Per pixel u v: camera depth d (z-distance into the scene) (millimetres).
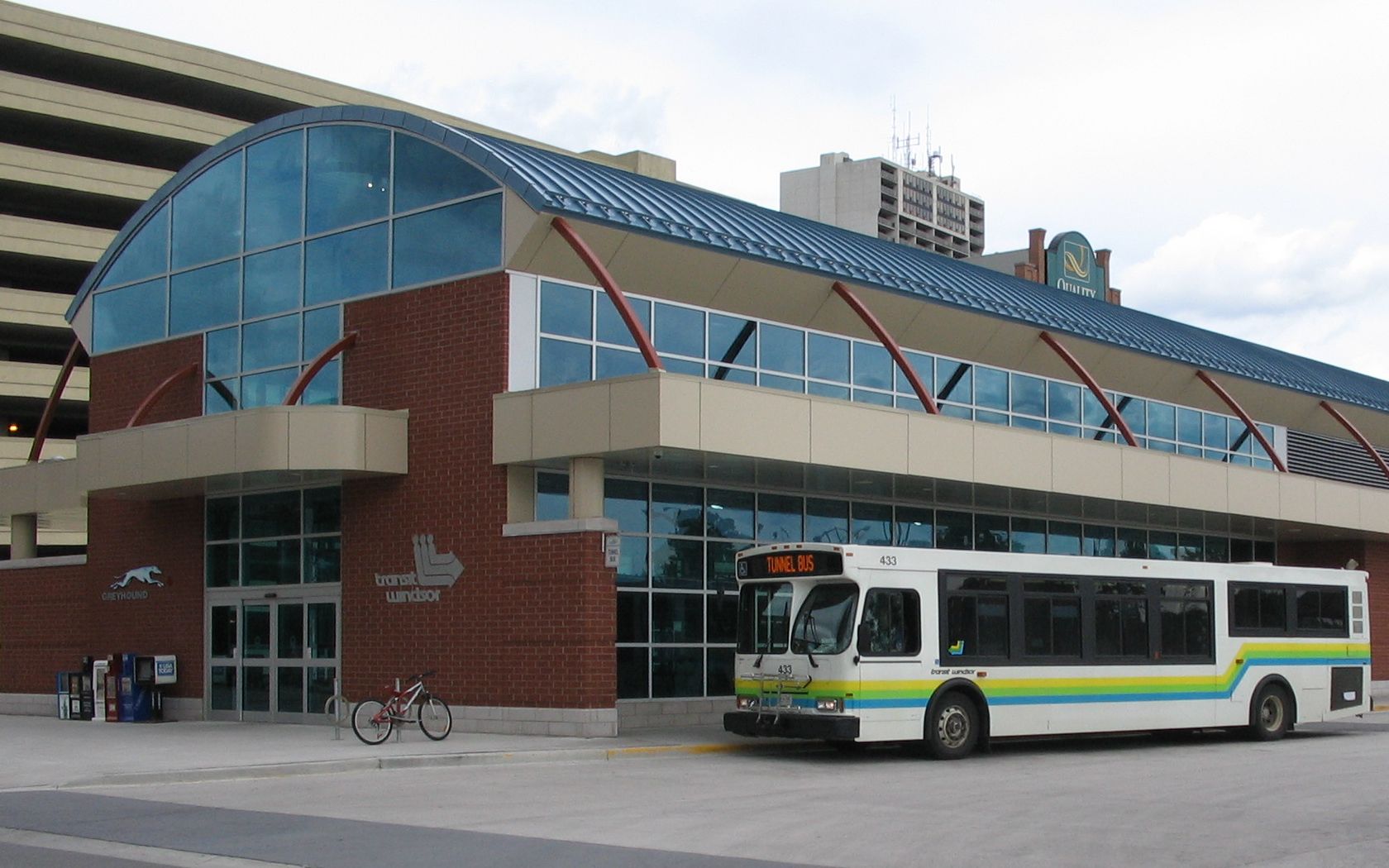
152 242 30828
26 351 70000
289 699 27031
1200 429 38438
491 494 23906
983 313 31297
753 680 20750
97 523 31031
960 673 20641
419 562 24875
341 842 12445
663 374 21781
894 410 25625
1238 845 12250
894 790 16469
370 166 26688
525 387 24172
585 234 24359
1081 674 21969
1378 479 44594
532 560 23125
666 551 25562
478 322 24453
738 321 27406
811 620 20188
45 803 15594
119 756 20156
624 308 22766
